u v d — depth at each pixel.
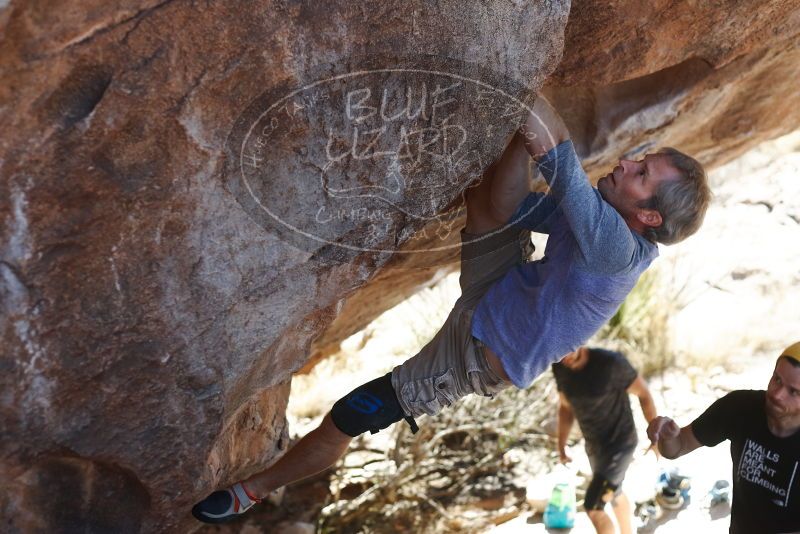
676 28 2.71
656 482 4.60
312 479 4.79
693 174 2.29
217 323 2.08
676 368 5.79
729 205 7.12
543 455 5.06
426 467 4.92
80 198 1.79
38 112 1.68
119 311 1.94
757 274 6.34
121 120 1.75
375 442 5.10
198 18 1.74
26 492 2.07
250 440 2.99
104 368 1.98
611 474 4.08
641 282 6.04
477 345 2.47
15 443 1.96
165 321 2.01
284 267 2.12
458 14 2.03
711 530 4.33
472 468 4.89
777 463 2.81
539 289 2.37
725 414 3.01
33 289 1.83
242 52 1.81
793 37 3.02
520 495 4.76
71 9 1.61
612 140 3.24
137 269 1.93
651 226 2.32
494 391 2.55
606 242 2.20
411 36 1.99
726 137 3.72
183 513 2.26
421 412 2.58
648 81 3.17
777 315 6.06
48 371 1.91
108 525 2.22
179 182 1.88
